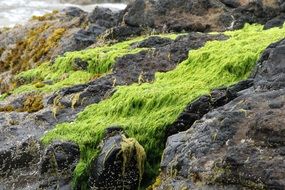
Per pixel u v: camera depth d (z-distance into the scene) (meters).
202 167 4.05
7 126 5.58
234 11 7.48
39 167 5.10
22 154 5.25
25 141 5.32
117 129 4.99
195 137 4.30
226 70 5.37
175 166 4.22
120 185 4.64
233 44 5.82
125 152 4.57
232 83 5.09
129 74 5.96
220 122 4.23
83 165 4.89
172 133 4.84
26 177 5.12
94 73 6.43
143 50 6.28
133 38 7.45
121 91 5.52
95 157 4.77
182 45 6.20
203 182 4.01
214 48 5.82
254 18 7.25
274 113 4.01
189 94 5.10
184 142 4.36
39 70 6.89
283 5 7.06
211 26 7.39
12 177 5.19
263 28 6.64
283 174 3.74
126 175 4.63
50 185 4.96
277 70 4.59
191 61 5.75
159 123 4.89
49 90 6.14
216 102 4.78
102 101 5.55
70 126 5.27
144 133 4.91
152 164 4.82
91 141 5.05
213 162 4.03
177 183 4.14
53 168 5.01
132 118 5.14
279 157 3.82
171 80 5.61
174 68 5.93
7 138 5.43
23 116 5.73
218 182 3.94
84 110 5.50
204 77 5.40
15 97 6.20
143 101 5.23
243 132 4.06
